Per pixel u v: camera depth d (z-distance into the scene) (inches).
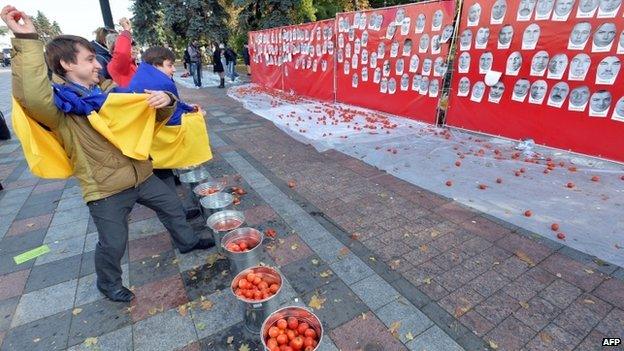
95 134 81.5
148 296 104.3
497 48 214.8
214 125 317.7
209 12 966.4
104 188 86.0
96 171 84.1
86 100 77.3
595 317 90.4
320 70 397.7
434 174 182.9
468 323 90.7
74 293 107.2
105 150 83.8
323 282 107.7
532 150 203.6
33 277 115.5
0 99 520.4
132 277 113.0
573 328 87.6
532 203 146.9
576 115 187.6
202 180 159.3
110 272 97.7
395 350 84.1
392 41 288.0
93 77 81.9
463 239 126.6
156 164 129.7
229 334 90.0
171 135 128.4
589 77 178.4
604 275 104.5
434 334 87.8
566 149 195.9
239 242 108.0
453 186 167.9
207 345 87.1
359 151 224.4
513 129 219.3
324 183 181.6
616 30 164.4
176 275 113.1
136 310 99.0
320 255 121.0
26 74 66.8
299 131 279.0
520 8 197.9
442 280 106.5
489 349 83.1
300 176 192.2
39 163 79.4
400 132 259.3
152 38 1267.2
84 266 120.6
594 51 173.8
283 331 76.5
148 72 121.4
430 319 92.4
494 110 227.0
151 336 90.4
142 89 118.6
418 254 119.5
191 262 119.3
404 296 100.7
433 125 271.0
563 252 115.8
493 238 126.1
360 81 338.6
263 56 536.7
